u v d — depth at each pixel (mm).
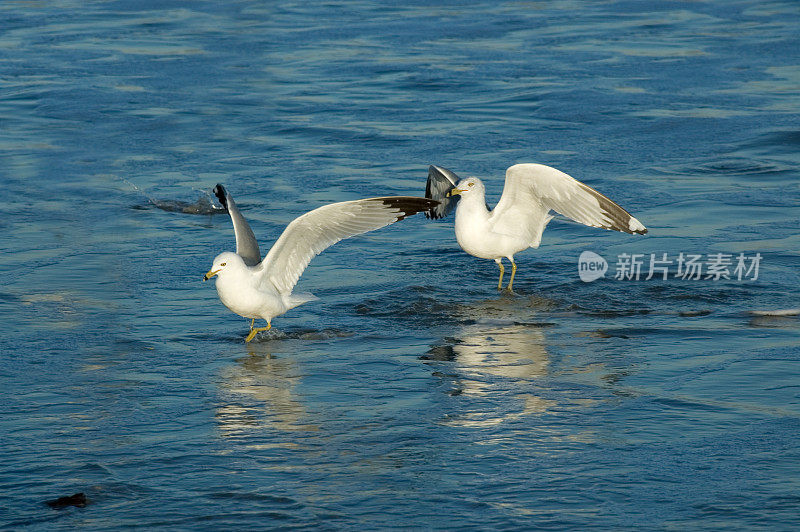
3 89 28844
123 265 16078
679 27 36656
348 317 14062
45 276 15484
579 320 13844
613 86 28469
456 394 11266
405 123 25406
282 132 24750
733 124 24469
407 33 36500
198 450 9906
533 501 8859
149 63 32188
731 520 8516
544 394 11219
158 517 8656
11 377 11758
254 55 33344
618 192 19625
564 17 39125
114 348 12750
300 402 11094
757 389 11227
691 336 13055
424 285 15383
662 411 10688
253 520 8609
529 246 15703
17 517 8664
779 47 32812
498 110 26453
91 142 23938
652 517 8586
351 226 13000
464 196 15477
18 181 20891
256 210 18984
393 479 9281
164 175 21391
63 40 35500
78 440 10117
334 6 42438
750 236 17109
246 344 13008
